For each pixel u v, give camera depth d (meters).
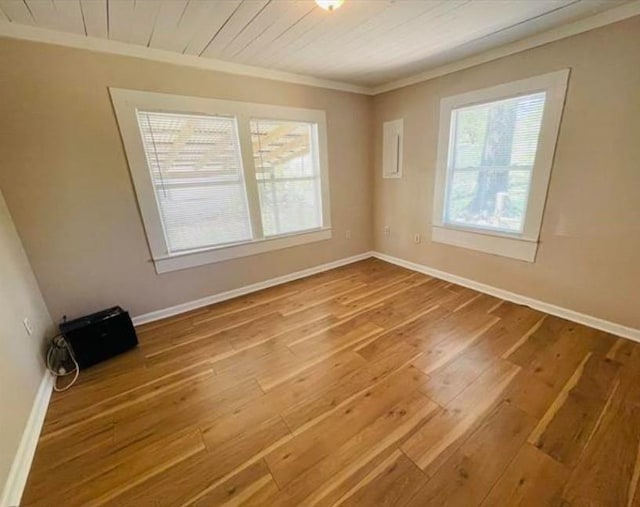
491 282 3.06
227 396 1.84
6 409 1.41
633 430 1.48
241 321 2.76
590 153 2.20
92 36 2.14
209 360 2.21
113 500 1.27
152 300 2.81
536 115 2.46
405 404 1.71
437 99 3.14
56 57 2.09
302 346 2.33
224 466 1.39
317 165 3.62
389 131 3.76
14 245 2.01
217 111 2.78
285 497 1.25
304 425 1.60
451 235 3.33
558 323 2.47
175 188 2.76
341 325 2.61
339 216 3.98
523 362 2.01
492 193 2.90
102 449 1.51
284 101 3.17
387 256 4.27
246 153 3.03
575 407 1.63
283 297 3.23
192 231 2.92
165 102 2.52
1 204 1.98
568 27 2.14
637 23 1.88
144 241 2.67
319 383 1.92
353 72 3.12
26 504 1.27
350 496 1.24
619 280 2.21
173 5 1.74
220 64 2.70
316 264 3.91
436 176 3.35
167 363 2.19
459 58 2.80
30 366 1.80
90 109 2.26
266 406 1.75
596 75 2.08
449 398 1.74
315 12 1.86
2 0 1.62
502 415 1.60
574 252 2.41
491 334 2.36
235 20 1.94
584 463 1.33
